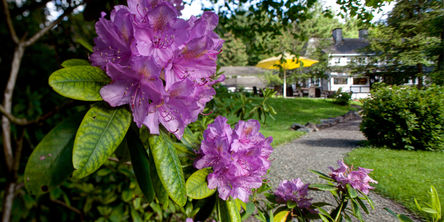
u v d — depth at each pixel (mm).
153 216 2316
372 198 3979
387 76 21719
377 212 3508
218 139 1014
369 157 6359
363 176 1645
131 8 687
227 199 1035
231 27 5145
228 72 34469
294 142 8648
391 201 3854
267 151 1103
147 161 808
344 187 1689
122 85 659
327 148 7676
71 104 745
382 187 4273
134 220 1930
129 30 643
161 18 656
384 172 5059
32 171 631
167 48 669
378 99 7926
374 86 8531
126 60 677
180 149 1109
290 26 4824
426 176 4766
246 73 34656
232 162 990
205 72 729
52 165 646
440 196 3754
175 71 705
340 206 1695
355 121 14188
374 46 20156
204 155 1072
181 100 691
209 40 688
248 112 3258
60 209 1666
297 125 11328
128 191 1861
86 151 610
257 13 4840
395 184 4410
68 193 1761
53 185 630
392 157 6309
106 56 684
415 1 16812
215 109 3217
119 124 662
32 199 1398
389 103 7535
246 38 5348
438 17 15016
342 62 33438
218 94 3270
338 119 14062
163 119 711
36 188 624
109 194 1830
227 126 1080
